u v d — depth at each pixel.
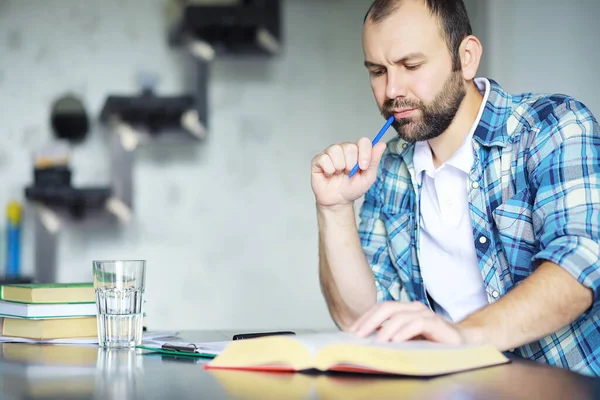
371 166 1.37
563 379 0.81
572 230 1.16
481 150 1.39
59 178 3.24
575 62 2.81
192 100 3.13
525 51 2.87
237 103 3.61
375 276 1.60
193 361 1.02
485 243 1.39
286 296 3.59
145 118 3.23
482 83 1.47
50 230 3.38
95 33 3.56
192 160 3.58
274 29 3.12
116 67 3.55
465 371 0.87
